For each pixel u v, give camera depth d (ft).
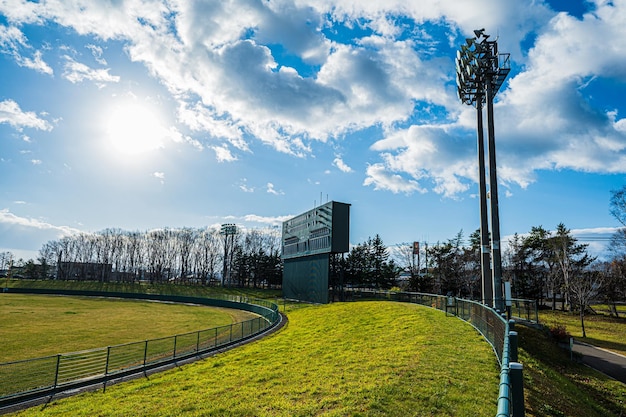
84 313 178.60
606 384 66.80
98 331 126.52
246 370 54.44
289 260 202.39
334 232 157.17
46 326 136.67
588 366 80.02
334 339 73.41
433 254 228.43
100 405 44.06
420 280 212.23
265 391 40.45
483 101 113.80
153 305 224.33
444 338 55.98
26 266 439.63
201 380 51.39
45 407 46.96
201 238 433.89
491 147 101.09
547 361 74.38
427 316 82.28
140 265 428.15
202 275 412.98
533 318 89.51
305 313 136.87
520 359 55.83
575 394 52.95
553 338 84.99
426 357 44.68
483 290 104.12
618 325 145.59
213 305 228.63
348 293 166.91
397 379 36.70
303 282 181.27
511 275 219.82
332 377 41.78
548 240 207.31
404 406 30.40
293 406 34.04
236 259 383.65
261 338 96.32
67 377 64.08
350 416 29.27
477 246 219.20
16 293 299.58
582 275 183.21
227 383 47.14
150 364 68.49
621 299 207.10
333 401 33.42
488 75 103.40
